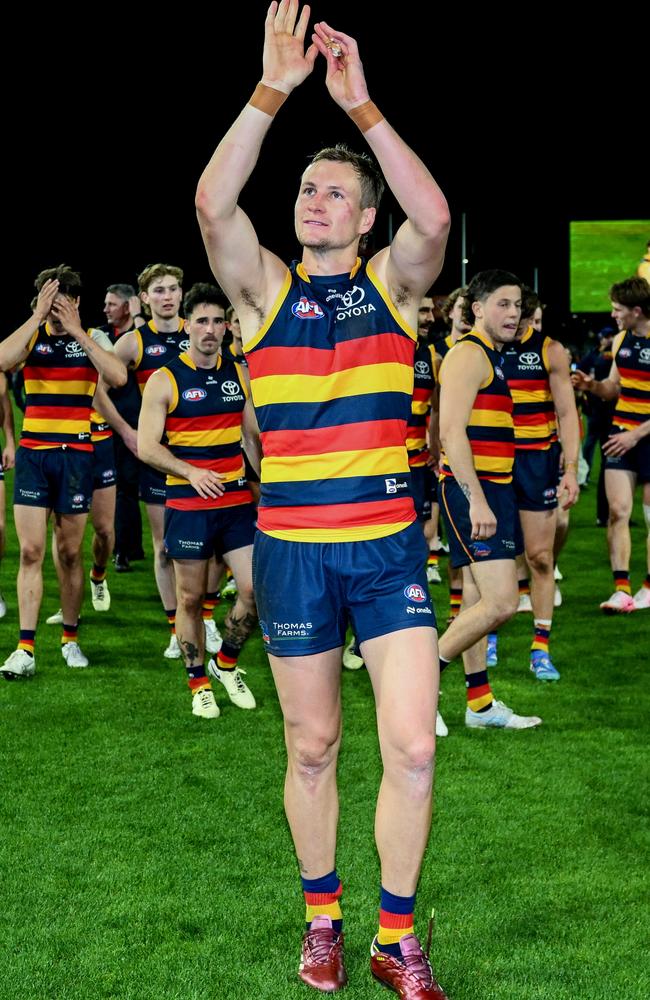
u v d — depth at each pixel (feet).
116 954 9.31
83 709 16.37
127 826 11.99
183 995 8.70
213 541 15.93
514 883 10.62
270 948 9.45
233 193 8.21
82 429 18.24
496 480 14.58
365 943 9.60
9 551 30.07
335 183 8.64
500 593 14.29
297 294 8.63
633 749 14.51
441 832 11.80
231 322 21.40
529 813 12.33
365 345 8.55
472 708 15.42
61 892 10.42
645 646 20.21
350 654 19.12
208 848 11.44
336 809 9.10
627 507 22.85
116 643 20.59
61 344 18.02
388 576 8.54
